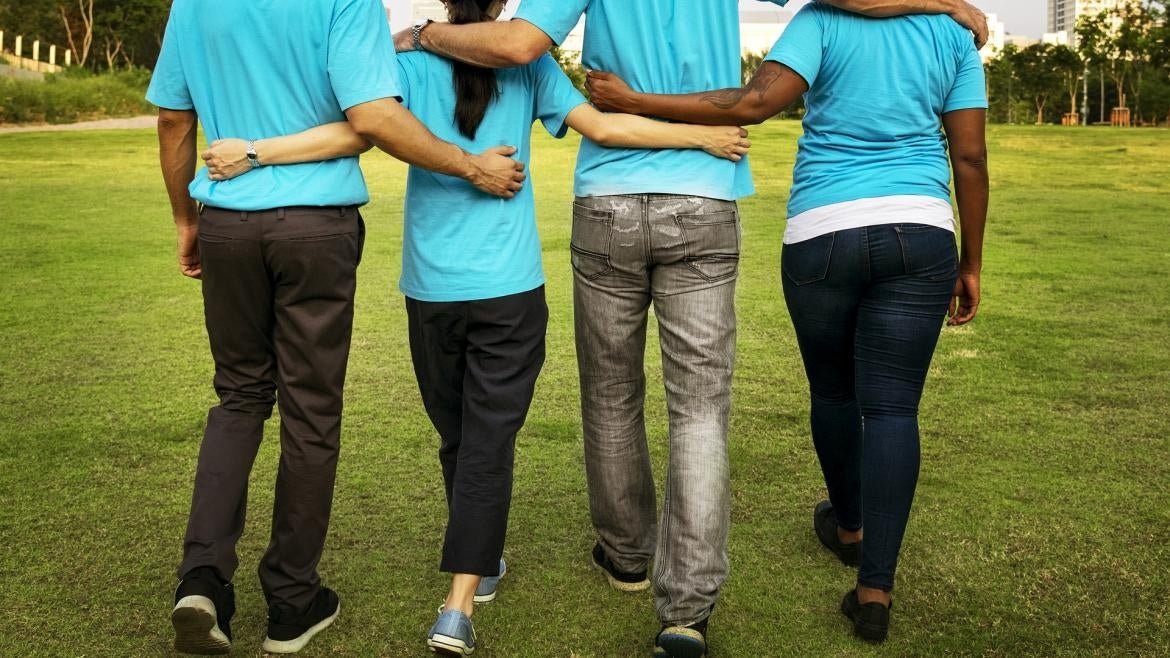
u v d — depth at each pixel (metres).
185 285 7.16
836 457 2.92
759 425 4.31
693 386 2.61
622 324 2.69
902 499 2.59
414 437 4.11
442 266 2.58
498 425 2.58
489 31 2.46
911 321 2.62
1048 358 5.41
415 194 2.61
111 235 9.24
